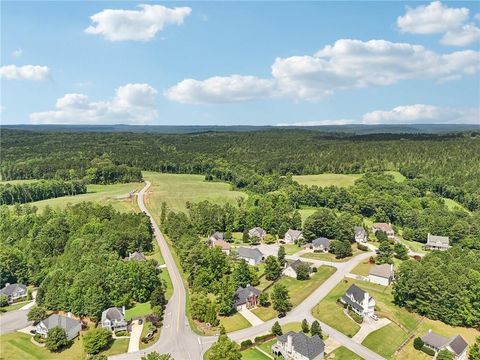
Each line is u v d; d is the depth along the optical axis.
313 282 139.00
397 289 121.19
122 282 123.06
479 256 144.00
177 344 101.50
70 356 100.75
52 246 160.25
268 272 141.38
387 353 98.06
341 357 95.69
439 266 123.06
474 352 96.56
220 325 110.25
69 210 196.50
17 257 152.75
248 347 100.06
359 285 136.00
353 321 110.94
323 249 174.50
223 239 185.88
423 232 193.38
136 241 163.12
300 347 93.69
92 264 128.00
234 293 121.94
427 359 96.25
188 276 137.88
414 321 112.75
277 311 118.06
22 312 128.12
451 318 111.25
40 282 146.50
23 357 101.12
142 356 96.38
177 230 177.00
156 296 120.38
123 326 108.69
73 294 118.06
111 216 189.25
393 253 167.12
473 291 111.88
